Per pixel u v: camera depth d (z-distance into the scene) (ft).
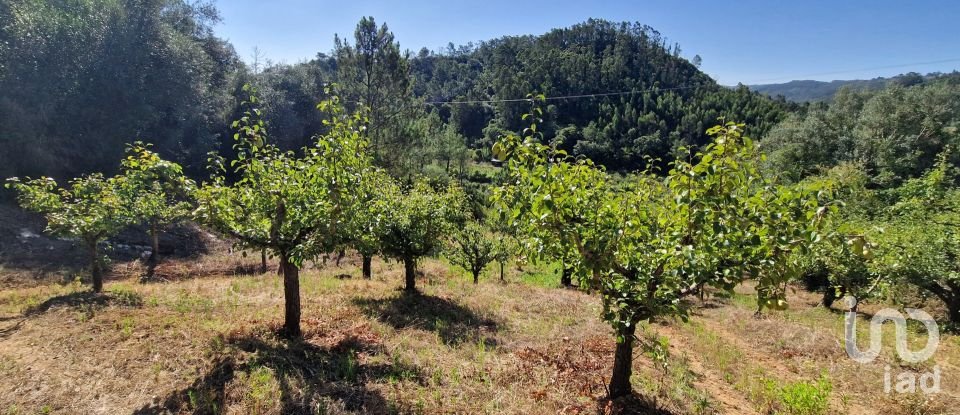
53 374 19.69
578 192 16.03
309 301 34.32
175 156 78.59
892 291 46.88
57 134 62.95
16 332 24.41
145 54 71.26
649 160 21.29
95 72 66.28
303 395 18.62
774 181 15.92
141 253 56.65
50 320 26.30
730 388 26.14
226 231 23.84
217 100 92.12
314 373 20.97
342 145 22.45
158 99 73.26
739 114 211.61
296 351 23.30
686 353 32.19
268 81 114.73
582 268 17.20
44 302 29.81
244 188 24.36
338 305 33.53
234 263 59.31
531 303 42.16
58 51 61.87
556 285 63.67
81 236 33.55
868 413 23.65
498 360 25.50
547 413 19.30
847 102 145.18
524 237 20.06
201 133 83.76
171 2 91.66
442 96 273.13
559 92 239.09
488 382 22.09
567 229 15.38
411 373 22.07
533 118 17.01
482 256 53.47
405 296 38.83
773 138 143.43
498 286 51.42
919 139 122.21
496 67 282.36
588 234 16.05
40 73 60.29
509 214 17.06
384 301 36.52
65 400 17.76
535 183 14.94
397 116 94.07
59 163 62.75
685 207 15.03
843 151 128.67
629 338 20.83
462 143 167.94
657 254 16.83
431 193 44.27
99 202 34.58
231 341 23.77
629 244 17.08
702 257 15.80
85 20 66.28
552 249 18.01
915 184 82.43
